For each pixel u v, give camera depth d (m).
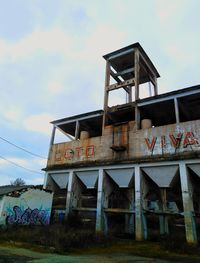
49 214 23.41
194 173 17.59
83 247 14.21
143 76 26.78
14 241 14.93
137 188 18.80
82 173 23.03
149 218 28.70
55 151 26.16
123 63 26.52
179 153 17.94
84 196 29.98
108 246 15.33
